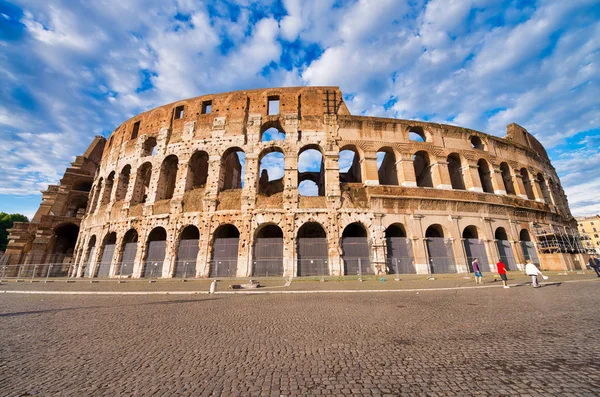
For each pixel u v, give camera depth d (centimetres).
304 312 1183
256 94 3875
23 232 4550
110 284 2539
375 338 788
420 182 4153
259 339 798
